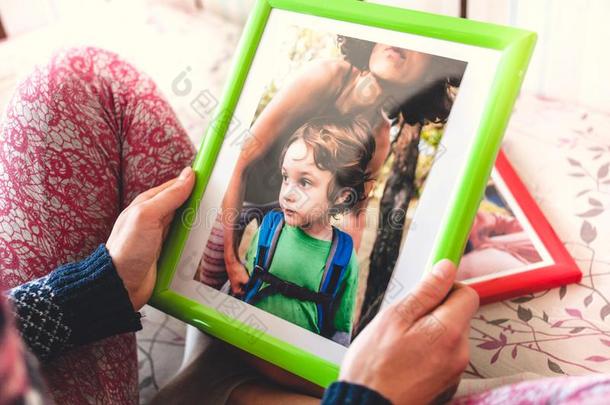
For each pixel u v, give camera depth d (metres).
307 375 0.58
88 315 0.54
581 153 0.85
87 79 0.68
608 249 0.76
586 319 0.71
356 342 0.50
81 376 0.59
